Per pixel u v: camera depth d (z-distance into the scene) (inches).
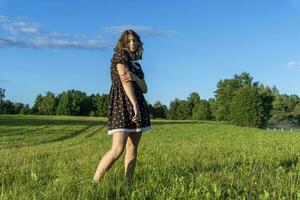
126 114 162.9
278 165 240.1
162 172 182.9
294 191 152.9
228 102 3531.0
